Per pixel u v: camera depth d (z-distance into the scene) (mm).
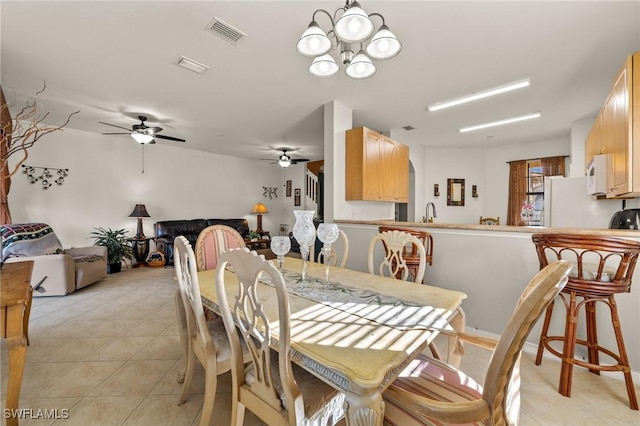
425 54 2367
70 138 4793
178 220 6098
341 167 3590
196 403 1636
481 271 2463
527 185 5680
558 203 3314
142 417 1521
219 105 3578
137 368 1984
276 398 1026
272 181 8180
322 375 918
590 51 2320
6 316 1346
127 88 3070
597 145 2816
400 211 6012
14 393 1359
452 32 2066
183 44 2250
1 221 2848
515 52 2336
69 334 2508
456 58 2436
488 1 1758
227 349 1433
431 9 1826
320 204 7793
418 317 1207
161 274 4758
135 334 2520
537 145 5582
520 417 1533
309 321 1162
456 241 2600
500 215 6039
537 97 3307
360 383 776
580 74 2725
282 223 8422
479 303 2475
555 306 2123
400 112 3834
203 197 6645
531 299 771
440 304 1360
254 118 4086
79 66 2588
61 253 3801
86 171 4973
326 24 1987
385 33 1445
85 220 4969
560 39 2154
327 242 1829
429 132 4949
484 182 6234
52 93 3197
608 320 1911
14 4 1782
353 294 1507
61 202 4711
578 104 3537
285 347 914
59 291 3486
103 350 2230
